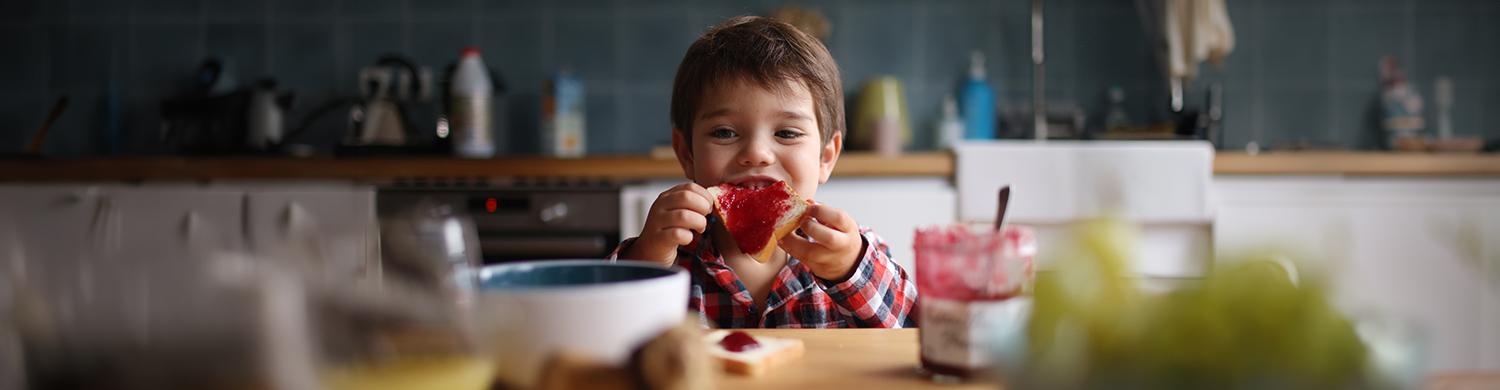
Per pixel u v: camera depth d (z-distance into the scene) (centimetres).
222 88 272
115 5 291
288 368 33
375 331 35
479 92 249
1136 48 283
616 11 291
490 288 52
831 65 124
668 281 49
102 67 292
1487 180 228
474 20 290
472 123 248
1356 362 32
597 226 222
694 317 55
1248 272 33
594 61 291
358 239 48
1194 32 255
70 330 33
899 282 106
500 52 291
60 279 34
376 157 236
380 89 255
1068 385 33
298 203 224
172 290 33
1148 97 282
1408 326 34
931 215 223
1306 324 31
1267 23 284
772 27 120
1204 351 31
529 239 221
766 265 118
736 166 112
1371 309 35
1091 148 222
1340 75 283
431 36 290
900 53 288
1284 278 33
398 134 253
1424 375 34
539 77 291
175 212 227
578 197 222
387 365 35
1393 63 280
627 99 292
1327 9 283
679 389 39
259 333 33
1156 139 250
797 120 112
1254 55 285
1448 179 228
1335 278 33
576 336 44
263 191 225
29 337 33
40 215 227
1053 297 35
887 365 56
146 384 32
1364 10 283
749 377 53
